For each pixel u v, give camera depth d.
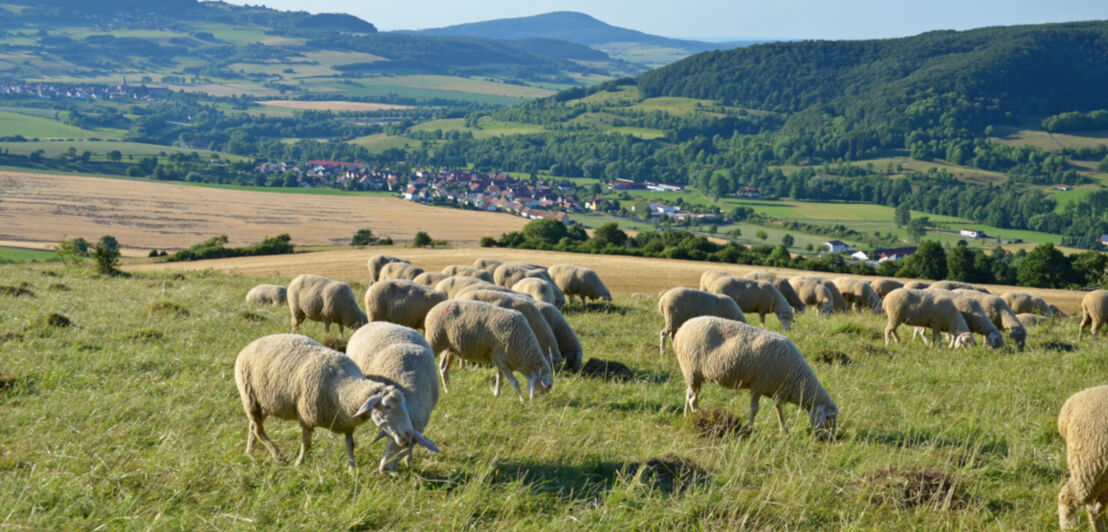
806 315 26.47
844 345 19.33
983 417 12.57
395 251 80.81
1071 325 26.56
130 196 166.00
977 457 10.52
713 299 18.03
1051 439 11.36
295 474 8.54
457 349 12.63
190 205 159.00
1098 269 70.31
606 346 18.36
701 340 11.55
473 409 11.59
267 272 60.75
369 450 9.42
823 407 10.96
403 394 8.68
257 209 157.62
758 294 22.48
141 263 73.12
